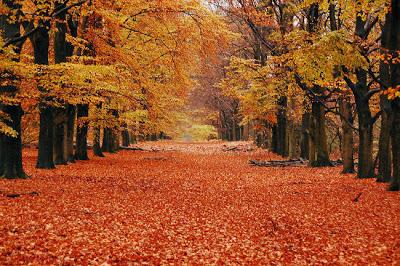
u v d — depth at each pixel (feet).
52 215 34.68
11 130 40.78
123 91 69.41
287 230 35.40
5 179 49.83
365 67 46.62
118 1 59.98
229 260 28.25
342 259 28.14
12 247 26.14
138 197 46.96
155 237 32.40
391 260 27.43
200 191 53.88
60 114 72.90
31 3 52.24
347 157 69.62
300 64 48.75
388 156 55.72
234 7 72.95
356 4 49.11
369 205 42.52
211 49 70.23
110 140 119.24
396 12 43.50
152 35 70.13
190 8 63.36
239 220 38.93
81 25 70.38
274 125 122.83
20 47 47.96
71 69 43.75
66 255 26.17
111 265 25.63
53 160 72.38
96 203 41.55
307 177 66.23
